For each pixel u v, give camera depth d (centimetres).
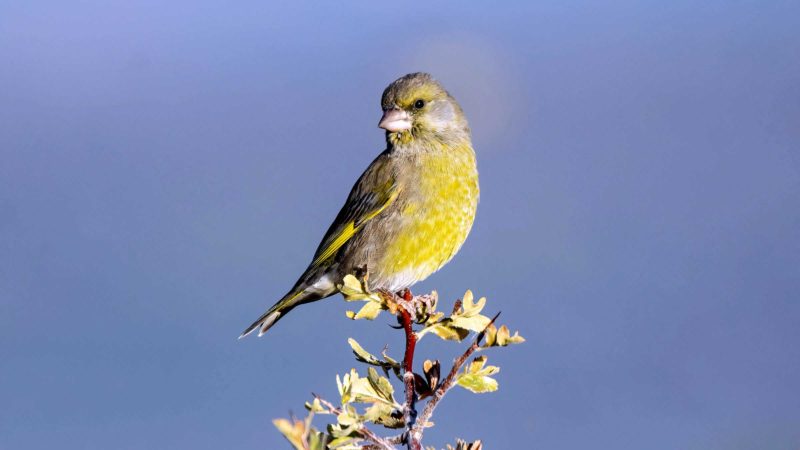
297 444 352
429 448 394
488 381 389
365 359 414
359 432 368
